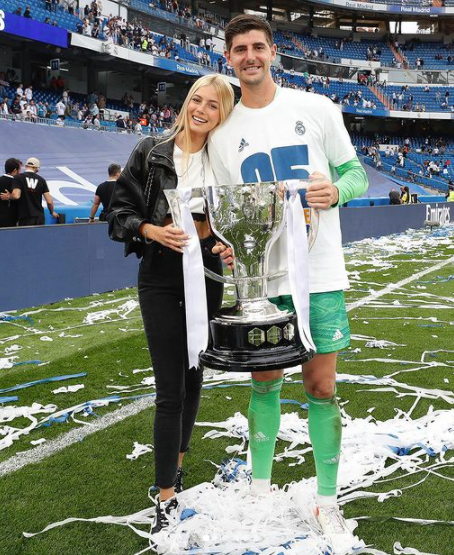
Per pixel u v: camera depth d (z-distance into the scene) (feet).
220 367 5.80
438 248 39.60
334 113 6.59
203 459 8.52
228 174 6.84
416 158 117.91
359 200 62.75
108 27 80.94
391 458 8.40
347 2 129.29
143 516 6.97
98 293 22.95
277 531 6.31
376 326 16.88
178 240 6.06
